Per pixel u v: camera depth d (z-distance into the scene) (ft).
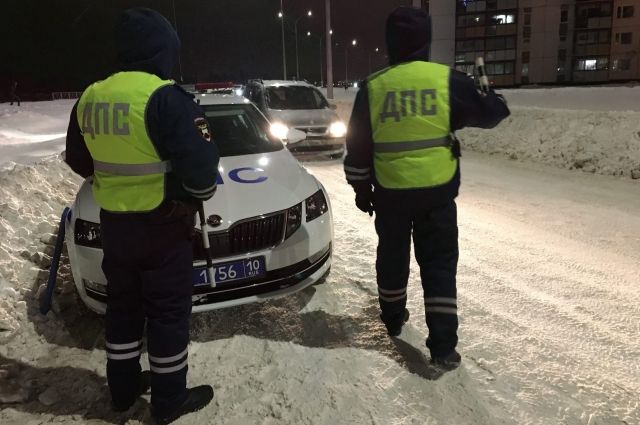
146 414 8.14
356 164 8.82
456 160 8.58
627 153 25.09
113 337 7.86
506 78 199.00
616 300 11.45
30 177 17.83
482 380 8.64
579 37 190.29
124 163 7.09
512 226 17.07
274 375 8.94
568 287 12.15
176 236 7.48
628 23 182.39
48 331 10.29
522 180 24.50
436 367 8.95
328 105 33.58
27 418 7.98
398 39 8.44
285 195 10.98
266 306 11.39
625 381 8.57
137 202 7.16
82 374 9.10
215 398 8.39
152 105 6.89
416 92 8.25
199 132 7.00
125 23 7.16
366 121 8.54
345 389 8.49
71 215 10.86
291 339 10.07
